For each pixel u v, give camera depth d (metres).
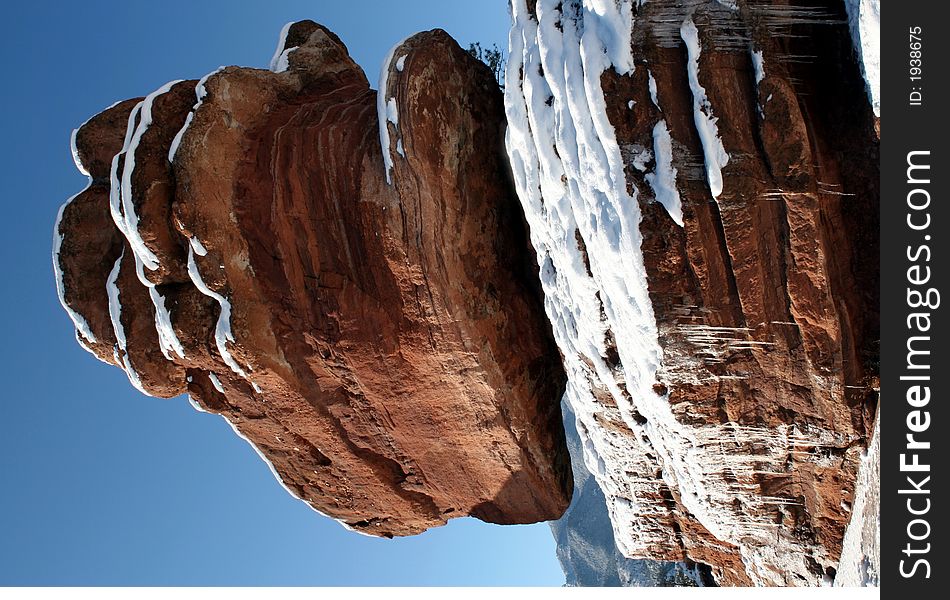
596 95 6.81
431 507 10.84
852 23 6.33
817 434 7.22
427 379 8.95
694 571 12.51
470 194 8.49
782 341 6.91
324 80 9.89
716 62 6.46
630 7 6.77
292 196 8.39
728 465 7.76
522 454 9.62
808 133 6.42
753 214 6.52
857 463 7.27
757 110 6.44
